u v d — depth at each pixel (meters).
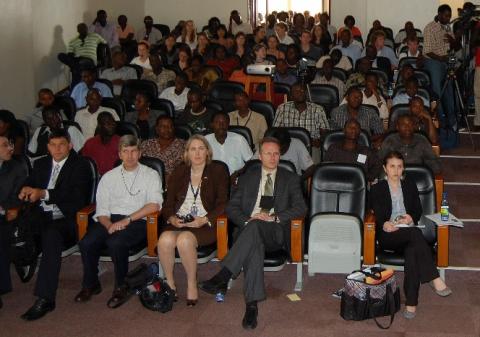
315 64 11.41
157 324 4.96
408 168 5.54
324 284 5.60
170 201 5.55
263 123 7.46
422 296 5.35
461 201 7.43
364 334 4.76
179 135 7.02
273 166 5.36
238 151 6.55
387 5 14.75
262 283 4.96
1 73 9.77
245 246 5.00
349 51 12.22
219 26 14.91
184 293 5.47
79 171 5.62
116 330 4.88
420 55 10.65
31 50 10.75
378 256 5.18
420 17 14.66
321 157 6.78
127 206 5.54
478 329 4.81
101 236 5.36
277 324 4.93
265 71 8.88
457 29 10.21
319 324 4.92
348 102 7.57
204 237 5.32
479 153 8.68
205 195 5.48
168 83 9.99
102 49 13.01
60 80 12.84
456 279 5.64
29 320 5.05
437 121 8.20
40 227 5.50
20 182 5.98
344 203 5.52
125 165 5.56
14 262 5.36
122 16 15.04
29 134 7.66
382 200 5.34
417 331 4.79
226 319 5.03
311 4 17.78
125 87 9.16
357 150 6.36
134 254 5.38
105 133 6.67
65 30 12.95
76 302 5.33
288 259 5.30
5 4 9.86
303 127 7.38
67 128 7.26
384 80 9.66
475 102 9.38
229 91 8.79
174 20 17.52
